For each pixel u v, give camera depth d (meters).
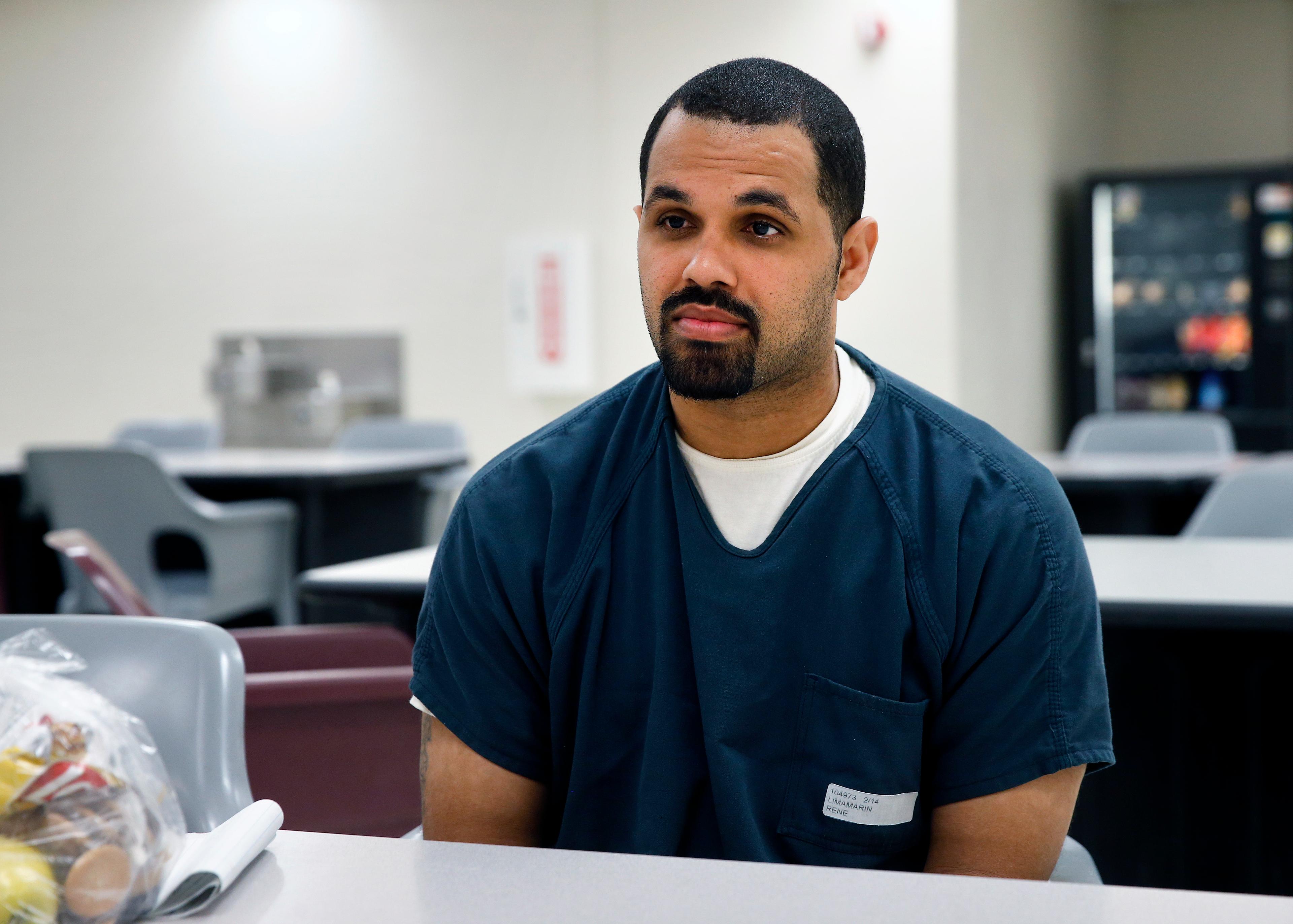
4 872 0.62
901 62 5.24
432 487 4.18
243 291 6.35
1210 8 7.23
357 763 1.46
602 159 5.79
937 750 1.07
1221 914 0.65
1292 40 7.05
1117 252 7.10
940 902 0.67
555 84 5.84
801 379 1.00
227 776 0.99
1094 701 1.04
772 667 1.03
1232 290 6.82
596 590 1.08
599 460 1.12
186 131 6.38
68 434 6.63
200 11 6.32
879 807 1.04
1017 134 5.99
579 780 1.09
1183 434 4.34
